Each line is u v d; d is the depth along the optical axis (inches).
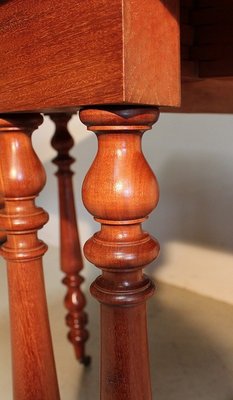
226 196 42.0
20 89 14.9
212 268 44.5
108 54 11.8
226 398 29.5
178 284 47.8
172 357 34.6
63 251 35.0
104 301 14.3
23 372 20.6
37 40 13.9
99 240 14.0
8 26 14.9
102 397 15.1
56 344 38.1
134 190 13.3
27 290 20.1
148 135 47.3
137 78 11.9
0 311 43.9
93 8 12.0
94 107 12.9
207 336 37.4
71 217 34.8
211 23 18.0
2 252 20.1
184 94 26.9
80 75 12.6
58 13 13.0
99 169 13.5
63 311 43.7
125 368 14.6
